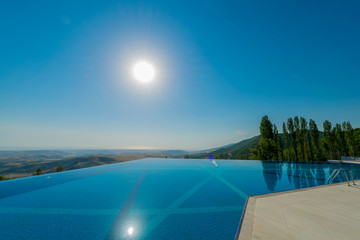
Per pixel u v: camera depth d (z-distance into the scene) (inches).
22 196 207.3
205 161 599.2
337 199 161.3
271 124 855.1
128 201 188.1
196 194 213.5
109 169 427.5
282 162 603.2
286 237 94.7
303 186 250.7
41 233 120.1
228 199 192.4
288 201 155.9
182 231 120.0
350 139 962.1
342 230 102.0
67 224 133.5
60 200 192.2
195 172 385.7
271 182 280.7
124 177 328.2
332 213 127.4
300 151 929.5
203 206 171.0
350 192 186.5
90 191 229.0
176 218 141.6
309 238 93.7
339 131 1028.5
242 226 107.7
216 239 111.2
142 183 277.4
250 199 162.6
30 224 133.0
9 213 155.1
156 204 177.6
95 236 115.3
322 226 107.2
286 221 114.3
